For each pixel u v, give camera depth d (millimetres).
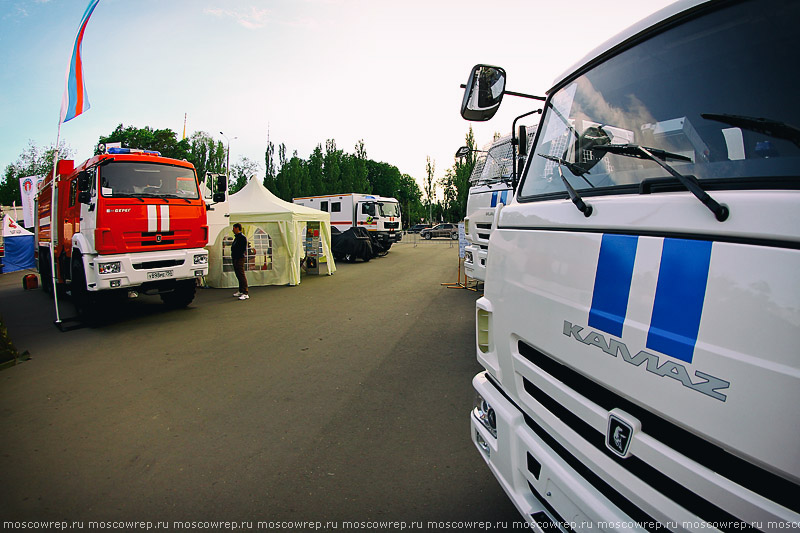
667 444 1261
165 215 7734
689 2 1552
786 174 1115
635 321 1329
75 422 3889
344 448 3369
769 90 1272
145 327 7441
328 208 24891
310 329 7105
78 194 7410
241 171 58250
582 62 2062
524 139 3111
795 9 1282
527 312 1877
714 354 1105
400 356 5590
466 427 3670
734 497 1087
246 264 12008
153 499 2783
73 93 7832
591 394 1535
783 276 992
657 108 1600
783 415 978
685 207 1242
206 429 3721
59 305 10133
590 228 1553
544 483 1723
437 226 41844
